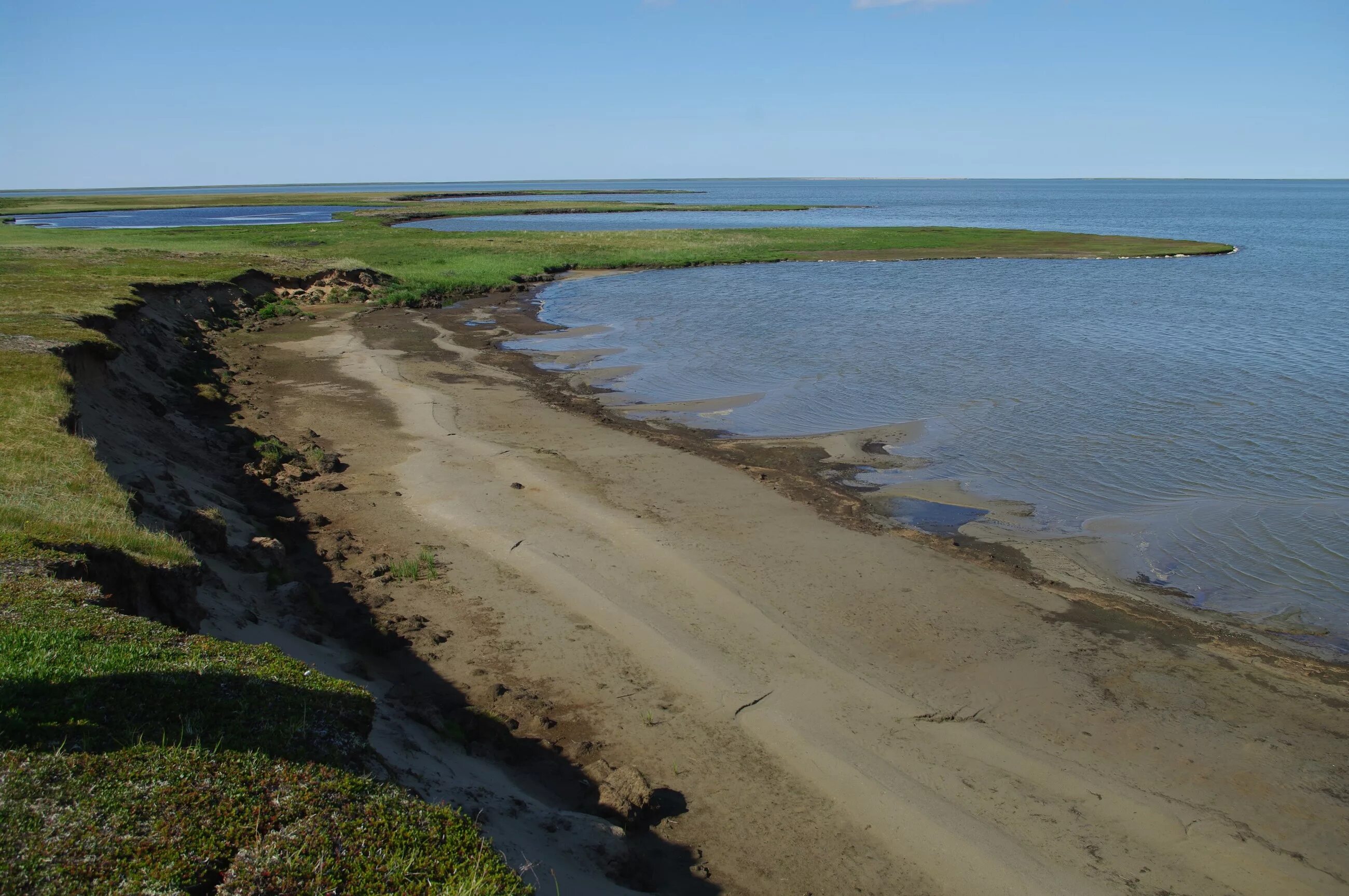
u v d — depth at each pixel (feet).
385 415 87.66
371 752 25.09
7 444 48.65
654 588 51.70
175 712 23.39
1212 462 74.64
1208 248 263.70
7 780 19.30
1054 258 246.06
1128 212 551.59
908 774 36.42
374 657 43.39
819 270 218.79
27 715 21.68
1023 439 81.87
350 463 73.10
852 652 45.68
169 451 66.85
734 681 42.63
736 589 51.70
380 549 56.44
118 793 19.75
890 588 52.80
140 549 36.37
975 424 86.63
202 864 18.28
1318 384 98.84
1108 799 35.35
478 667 43.19
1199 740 39.32
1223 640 47.96
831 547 58.34
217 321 133.18
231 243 242.78
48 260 159.22
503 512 62.49
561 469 71.92
